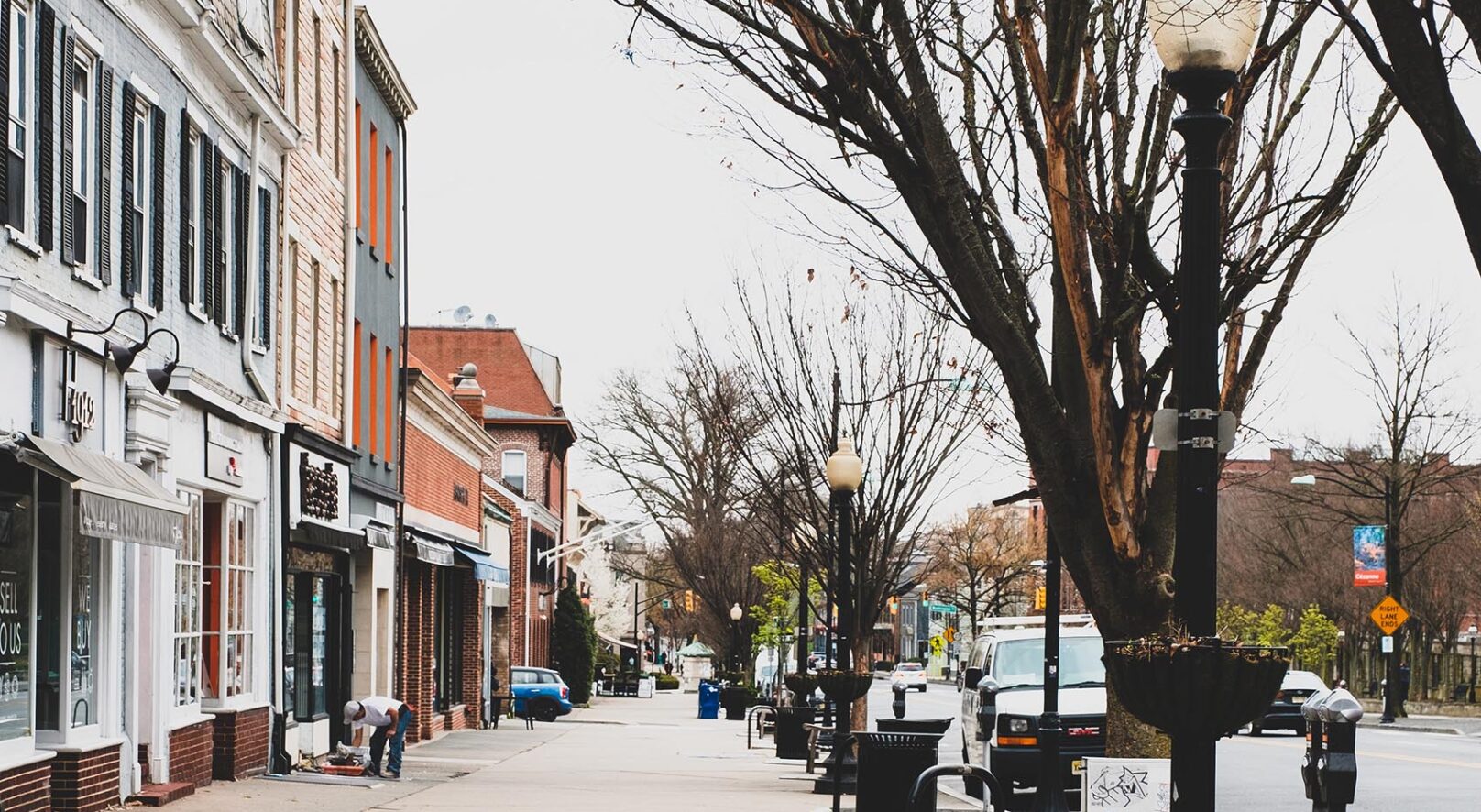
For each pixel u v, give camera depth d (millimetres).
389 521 31594
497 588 48844
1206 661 6352
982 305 8578
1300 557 66000
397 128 33500
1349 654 72000
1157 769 8227
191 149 19469
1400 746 33062
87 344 15258
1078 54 7992
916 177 8383
